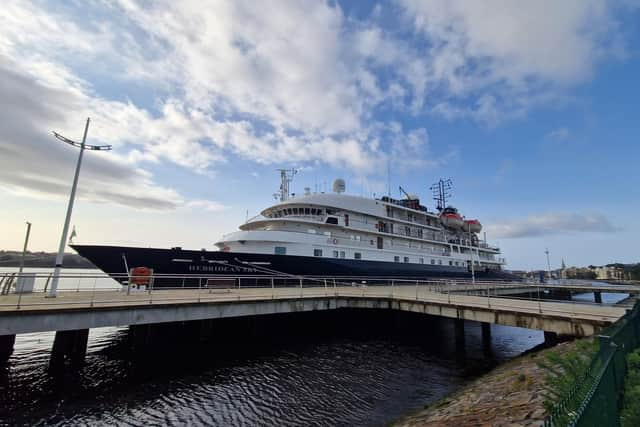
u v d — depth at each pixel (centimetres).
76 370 1424
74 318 1296
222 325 2162
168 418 1022
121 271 2009
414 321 2677
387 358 1719
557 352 1180
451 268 4119
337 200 3080
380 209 3409
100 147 1711
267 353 1753
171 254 2122
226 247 2683
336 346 1947
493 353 1883
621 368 613
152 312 1468
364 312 2720
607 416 429
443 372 1506
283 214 3170
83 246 1923
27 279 1811
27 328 1205
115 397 1165
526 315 1588
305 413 1067
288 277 2502
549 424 358
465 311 1817
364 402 1155
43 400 1127
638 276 12456
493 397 894
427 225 4091
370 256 3108
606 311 1608
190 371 1446
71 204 1609
